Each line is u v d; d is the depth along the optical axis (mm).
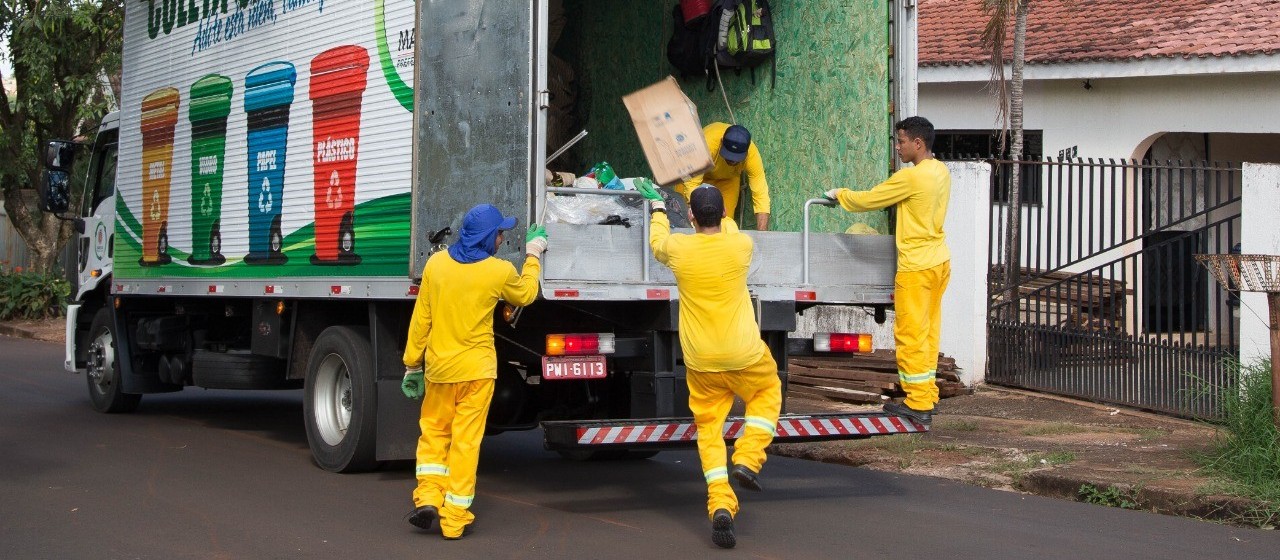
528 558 5797
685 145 7547
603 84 10328
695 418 6340
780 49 8797
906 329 7211
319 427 8273
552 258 6449
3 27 19594
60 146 12070
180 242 9906
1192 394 9438
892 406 7234
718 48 8797
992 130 16844
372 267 7539
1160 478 7449
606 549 5984
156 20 10406
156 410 11820
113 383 11289
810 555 5875
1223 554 6020
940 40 17297
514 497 7418
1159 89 15219
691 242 6156
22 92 20281
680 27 9305
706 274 6098
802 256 7242
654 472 8414
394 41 7387
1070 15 17188
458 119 6844
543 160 6453
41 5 18984
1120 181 14984
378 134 7492
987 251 11633
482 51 6707
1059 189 11203
